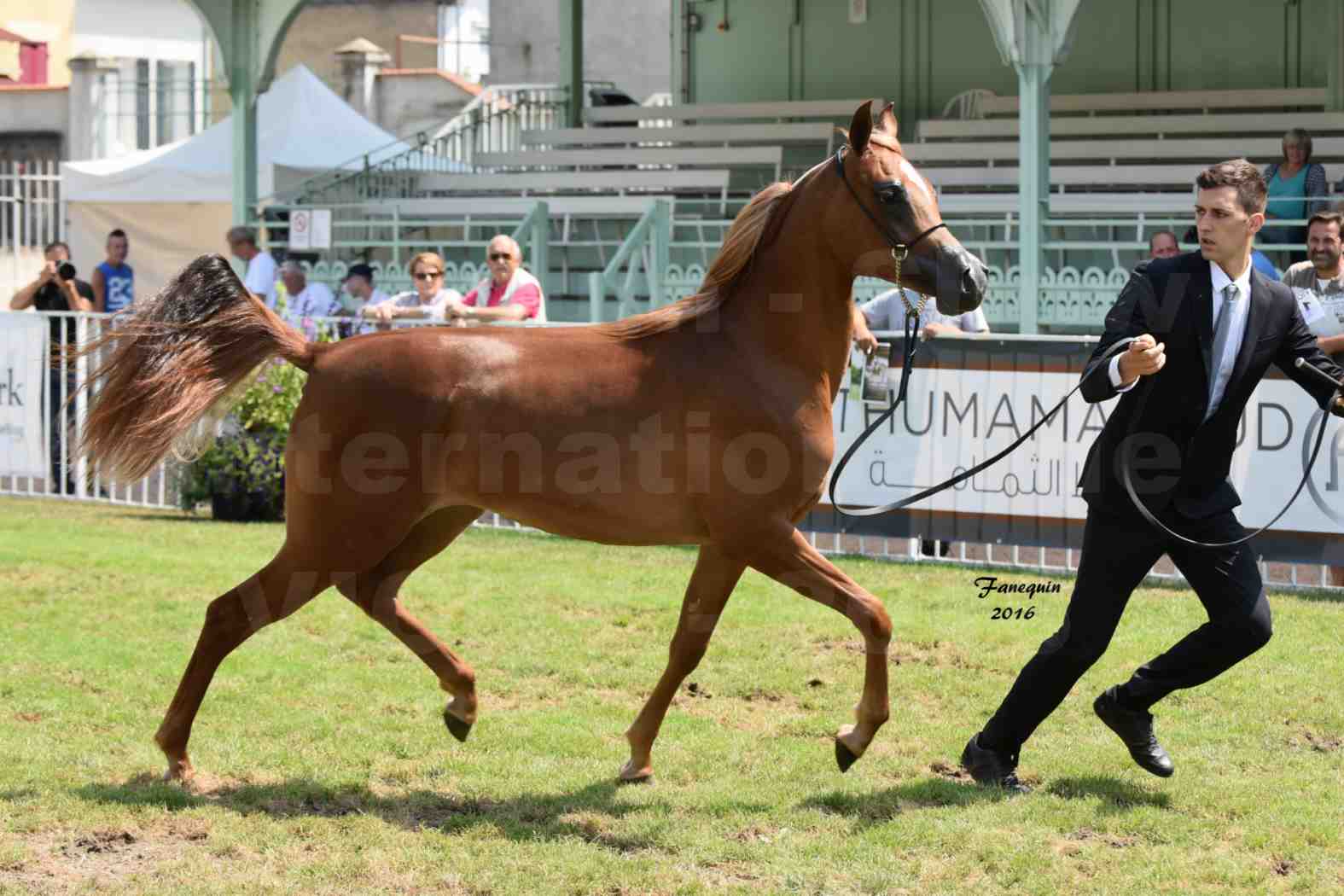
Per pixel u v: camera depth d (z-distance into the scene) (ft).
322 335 40.19
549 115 73.97
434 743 21.01
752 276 18.53
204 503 43.29
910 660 25.43
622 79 100.37
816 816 18.25
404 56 114.01
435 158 73.05
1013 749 19.45
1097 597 18.79
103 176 72.23
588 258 62.03
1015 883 16.15
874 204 18.04
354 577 19.29
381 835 17.43
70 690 23.26
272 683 23.82
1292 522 30.07
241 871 16.39
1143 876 16.30
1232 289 18.01
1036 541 32.17
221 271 19.15
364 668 24.85
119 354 19.10
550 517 18.43
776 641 26.43
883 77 65.31
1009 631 26.94
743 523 18.16
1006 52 48.01
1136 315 18.10
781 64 67.31
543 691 23.85
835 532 34.12
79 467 42.60
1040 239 49.08
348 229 66.28
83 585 30.89
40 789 18.69
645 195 64.90
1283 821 17.92
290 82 76.38
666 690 19.31
